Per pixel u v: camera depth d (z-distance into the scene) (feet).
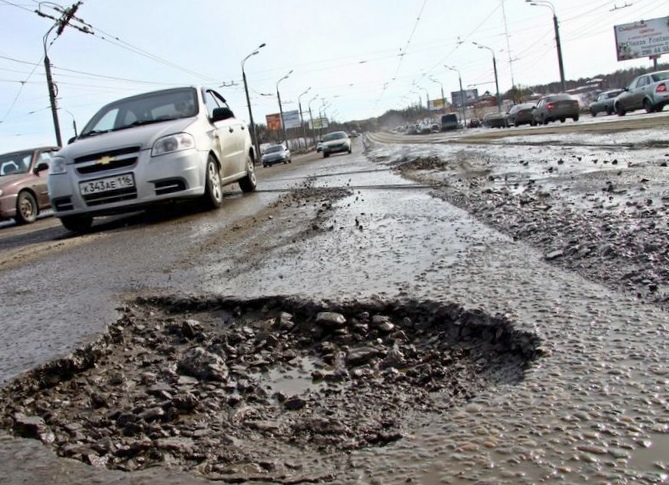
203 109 25.27
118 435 5.48
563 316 6.80
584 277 8.36
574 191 17.08
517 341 6.45
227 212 22.63
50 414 6.03
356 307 8.21
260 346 7.59
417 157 46.16
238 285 10.21
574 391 4.95
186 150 21.79
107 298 10.23
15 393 6.60
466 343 7.02
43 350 7.57
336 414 5.52
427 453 4.31
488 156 36.35
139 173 21.06
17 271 14.74
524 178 22.18
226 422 5.58
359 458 4.43
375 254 11.63
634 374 5.14
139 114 24.67
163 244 16.24
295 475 4.32
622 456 3.92
